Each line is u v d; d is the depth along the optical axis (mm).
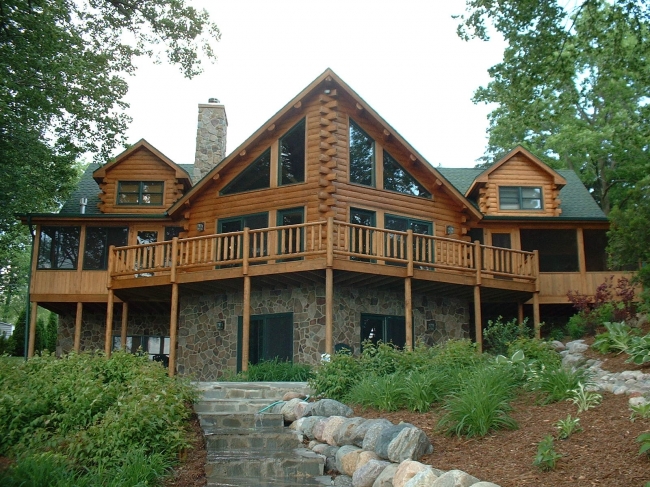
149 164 21484
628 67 16859
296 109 17594
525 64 16328
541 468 5781
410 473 5859
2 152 19875
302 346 16047
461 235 19250
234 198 18219
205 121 23156
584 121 32844
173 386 9297
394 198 17969
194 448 8055
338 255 15695
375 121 17672
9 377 8891
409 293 15414
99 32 22391
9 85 18078
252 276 15312
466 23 16375
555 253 20781
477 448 6680
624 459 5582
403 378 9102
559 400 7738
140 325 21516
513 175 21297
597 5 16453
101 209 21172
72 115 21344
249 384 10953
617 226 14961
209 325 17844
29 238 35312
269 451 7938
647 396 7141
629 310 14312
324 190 16734
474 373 8484
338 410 8859
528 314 20812
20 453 7309
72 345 21891
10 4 17828
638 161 31828
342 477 7008
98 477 6598
